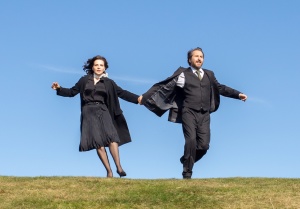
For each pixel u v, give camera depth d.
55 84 10.87
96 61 11.08
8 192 9.39
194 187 9.57
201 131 11.10
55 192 9.39
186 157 10.97
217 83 11.43
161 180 10.23
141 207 8.70
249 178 10.52
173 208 8.65
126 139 11.30
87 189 9.55
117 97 11.19
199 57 11.26
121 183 9.89
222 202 8.86
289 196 9.10
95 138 10.70
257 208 8.60
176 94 11.46
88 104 10.95
